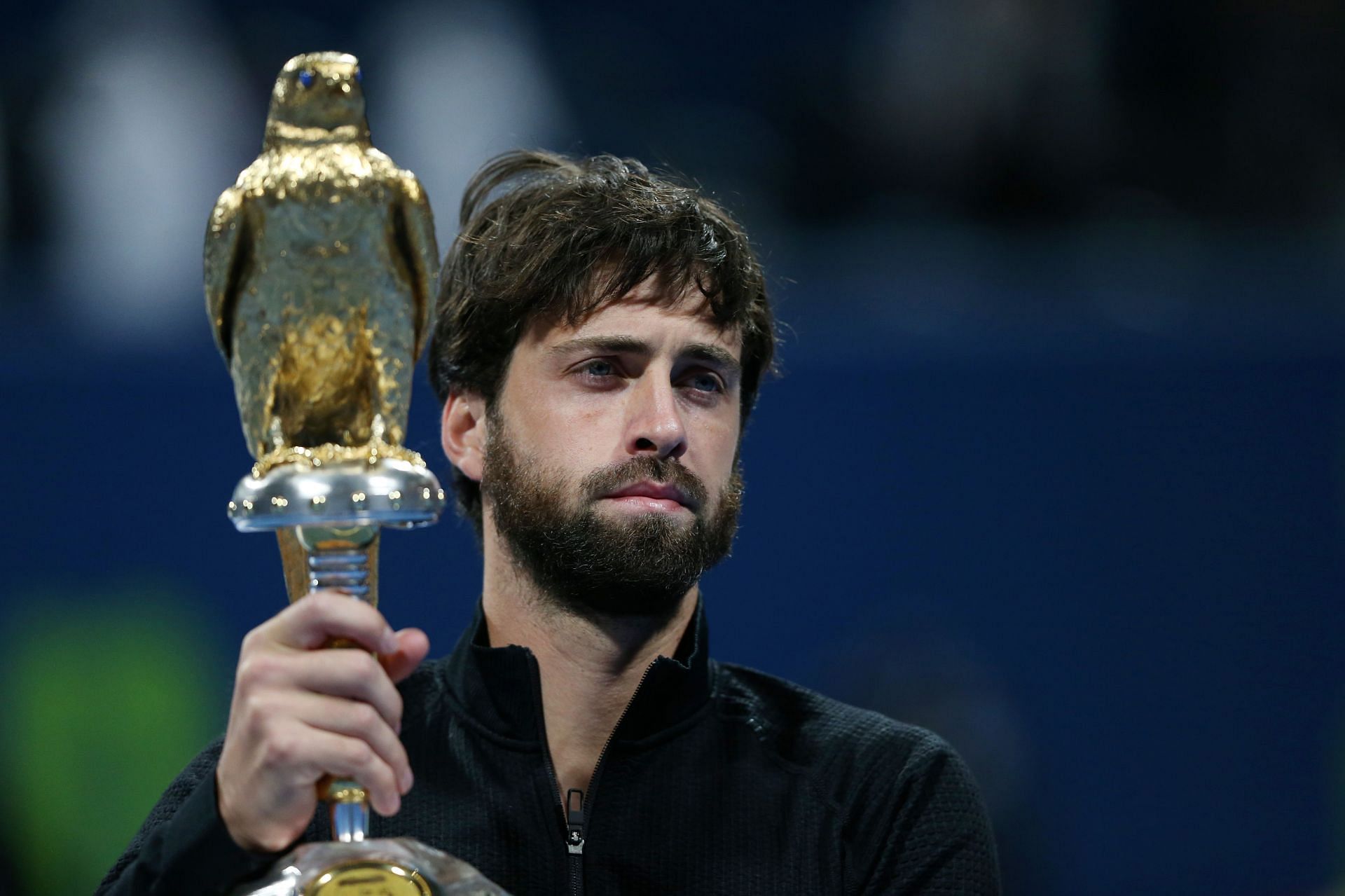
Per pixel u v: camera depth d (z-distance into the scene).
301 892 4.00
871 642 13.74
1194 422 14.38
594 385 5.85
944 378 14.29
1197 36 17.94
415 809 6.08
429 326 4.23
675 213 5.94
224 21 16.88
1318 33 18.03
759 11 18.88
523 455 5.91
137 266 15.45
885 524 14.05
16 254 15.28
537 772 6.08
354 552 4.13
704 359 5.87
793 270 15.45
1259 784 14.07
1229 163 17.77
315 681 4.07
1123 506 14.23
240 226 4.09
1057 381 14.36
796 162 18.19
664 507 5.71
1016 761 13.38
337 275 4.07
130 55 16.05
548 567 5.82
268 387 4.12
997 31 17.27
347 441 4.18
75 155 15.59
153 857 4.58
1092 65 17.38
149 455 13.35
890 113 17.70
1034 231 16.48
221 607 13.22
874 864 6.08
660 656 6.00
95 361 13.41
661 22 18.73
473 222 6.52
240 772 4.20
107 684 12.99
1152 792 13.98
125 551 13.23
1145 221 17.14
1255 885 13.99
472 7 17.53
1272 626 14.21
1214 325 14.60
